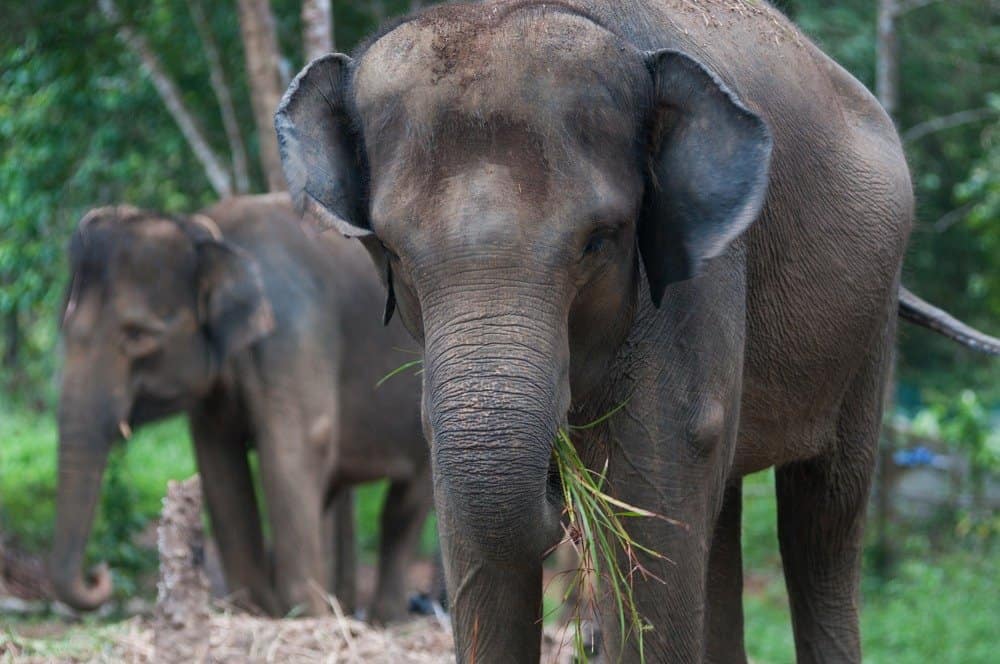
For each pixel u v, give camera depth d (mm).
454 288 4285
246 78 19844
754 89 5602
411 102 4473
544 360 4254
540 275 4305
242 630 8328
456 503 4191
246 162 19969
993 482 20047
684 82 4660
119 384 12508
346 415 13469
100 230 12930
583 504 4855
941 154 25938
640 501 5109
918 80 24844
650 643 5203
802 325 5934
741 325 5320
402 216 4375
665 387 5070
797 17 21734
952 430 19562
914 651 14828
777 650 14812
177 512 7230
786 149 5695
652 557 5133
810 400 6258
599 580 5031
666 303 5035
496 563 4309
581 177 4410
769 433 6129
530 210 4324
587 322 4660
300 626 8594
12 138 20125
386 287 4965
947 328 7312
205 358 12695
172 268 12742
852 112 6609
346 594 15258
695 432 5086
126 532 16812
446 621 10383
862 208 6188
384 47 4688
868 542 19016
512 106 4398
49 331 30625
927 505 20297
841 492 6875
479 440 4145
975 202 22047
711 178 4570
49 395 32656
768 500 21016
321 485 12758
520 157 4367
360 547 21188
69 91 19422
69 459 12336
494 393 4172
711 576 7145
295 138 4648
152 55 18781
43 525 18781
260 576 12891
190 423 13141
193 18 18969
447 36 4574
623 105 4574
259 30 14828
